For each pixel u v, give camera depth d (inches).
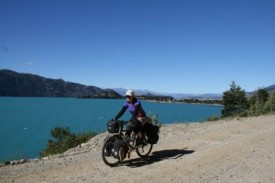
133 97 366.6
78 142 695.1
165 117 2984.7
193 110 5187.0
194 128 701.9
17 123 2618.1
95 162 378.6
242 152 421.1
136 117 366.6
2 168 357.1
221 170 337.7
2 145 1414.9
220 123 794.8
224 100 1686.8
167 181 301.4
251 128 655.8
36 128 2223.2
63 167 357.1
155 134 390.6
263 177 312.5
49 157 430.0
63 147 677.3
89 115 3698.3
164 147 468.8
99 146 547.2
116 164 361.1
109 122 358.9
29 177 316.8
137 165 361.4
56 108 5753.0
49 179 309.3
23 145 1412.4
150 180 304.2
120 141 351.9
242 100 1656.0
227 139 524.7
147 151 408.5
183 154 416.8
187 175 320.5
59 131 736.3
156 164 365.1
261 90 1724.9
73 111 4680.1
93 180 304.3
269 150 430.6
